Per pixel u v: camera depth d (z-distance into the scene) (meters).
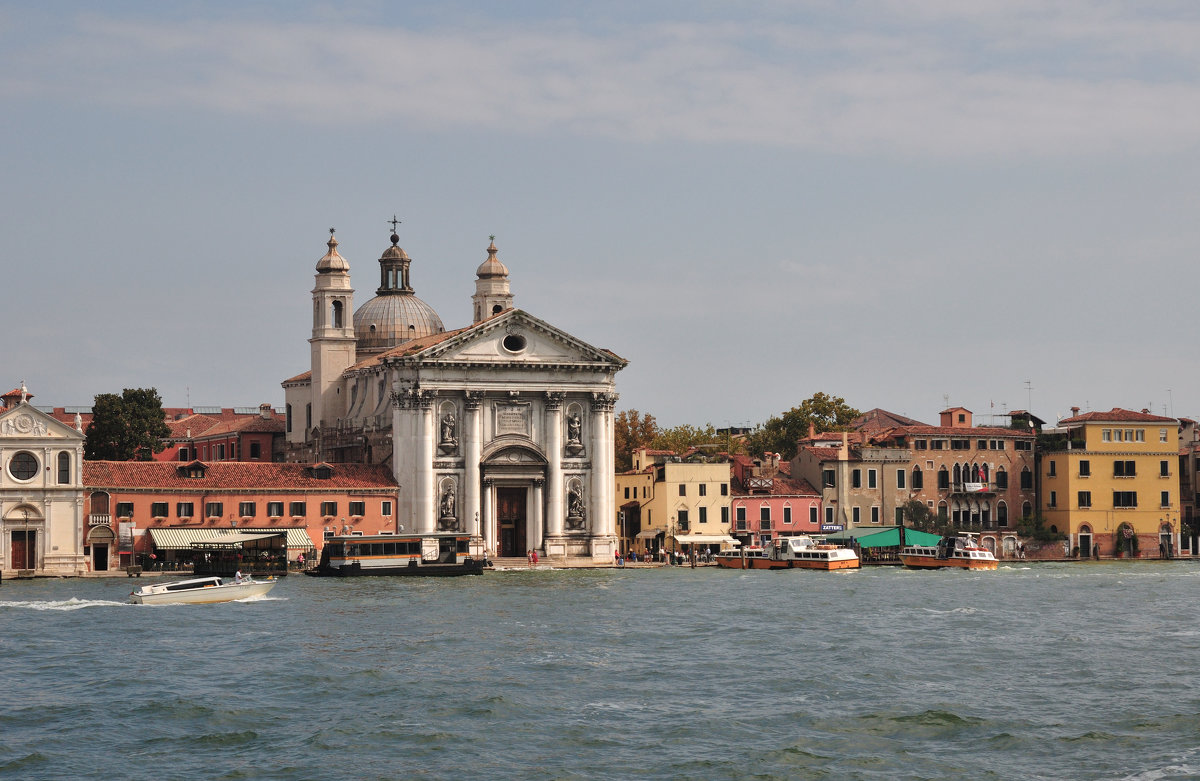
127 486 131.00
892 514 163.38
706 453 179.00
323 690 62.91
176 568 130.50
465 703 59.75
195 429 199.75
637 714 57.91
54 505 127.12
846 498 162.12
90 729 55.88
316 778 49.22
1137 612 93.38
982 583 120.25
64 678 66.31
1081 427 167.50
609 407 148.75
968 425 170.25
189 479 135.25
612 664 69.69
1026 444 168.88
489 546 145.25
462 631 82.00
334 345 162.12
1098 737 54.03
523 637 79.50
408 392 142.62
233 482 136.50
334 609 94.44
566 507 147.88
